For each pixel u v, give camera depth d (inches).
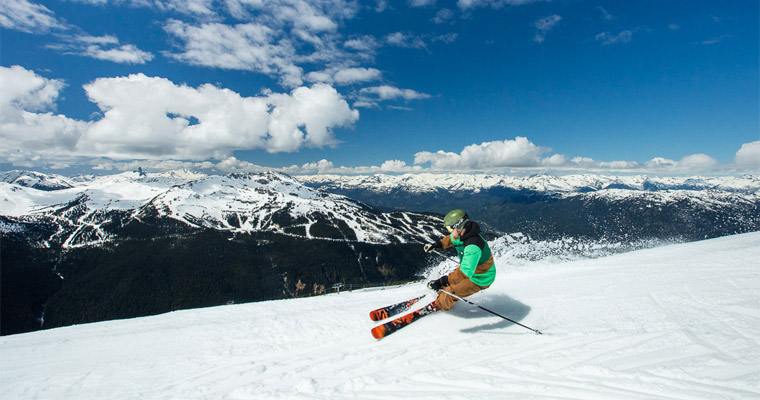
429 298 245.6
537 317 203.2
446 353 163.5
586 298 227.9
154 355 213.0
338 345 196.7
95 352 234.5
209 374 175.6
